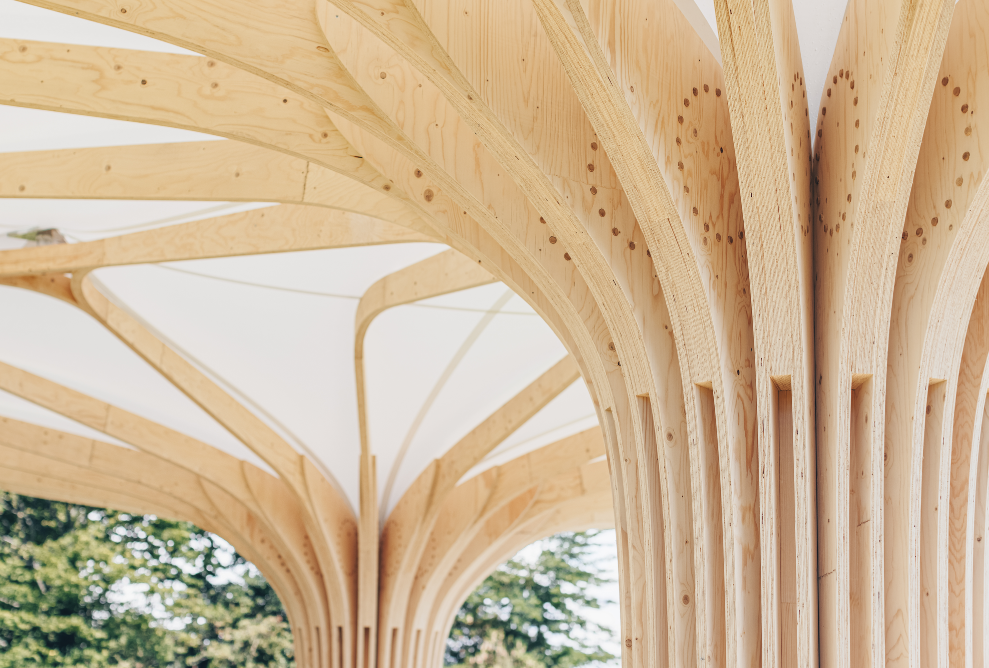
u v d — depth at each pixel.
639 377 5.96
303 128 6.78
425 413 13.51
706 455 5.70
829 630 5.30
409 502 14.69
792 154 5.09
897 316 5.50
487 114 5.31
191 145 8.39
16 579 26.12
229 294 11.23
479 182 6.08
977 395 5.80
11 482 16.25
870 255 5.18
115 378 13.05
